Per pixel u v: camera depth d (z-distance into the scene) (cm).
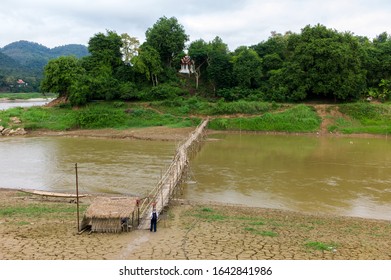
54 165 4050
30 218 2166
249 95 7706
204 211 2483
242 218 2308
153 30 8769
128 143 5516
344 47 7062
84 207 2544
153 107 7481
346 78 7100
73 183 3350
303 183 3381
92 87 7575
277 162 4272
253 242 1777
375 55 7850
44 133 6469
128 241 1780
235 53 8969
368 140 5975
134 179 3466
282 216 2420
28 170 3831
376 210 2675
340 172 3791
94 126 6819
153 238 1831
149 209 2317
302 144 5572
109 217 1903
